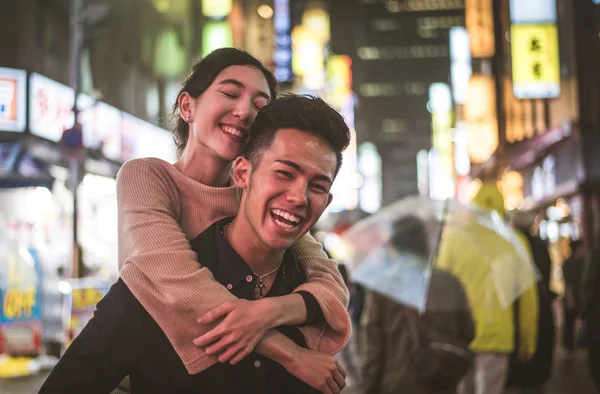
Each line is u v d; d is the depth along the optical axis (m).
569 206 27.02
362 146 96.12
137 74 21.84
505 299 5.58
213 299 1.94
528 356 5.98
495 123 39.22
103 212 19.22
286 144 2.00
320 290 2.12
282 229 2.01
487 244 5.61
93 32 15.81
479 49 39.62
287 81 40.97
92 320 2.04
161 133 23.31
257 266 2.12
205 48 27.58
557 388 10.10
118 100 20.22
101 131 18.67
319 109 2.02
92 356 1.99
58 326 11.39
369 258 5.62
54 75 16.95
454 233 5.61
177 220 2.24
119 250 2.18
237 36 31.03
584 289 7.98
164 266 1.98
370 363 5.36
